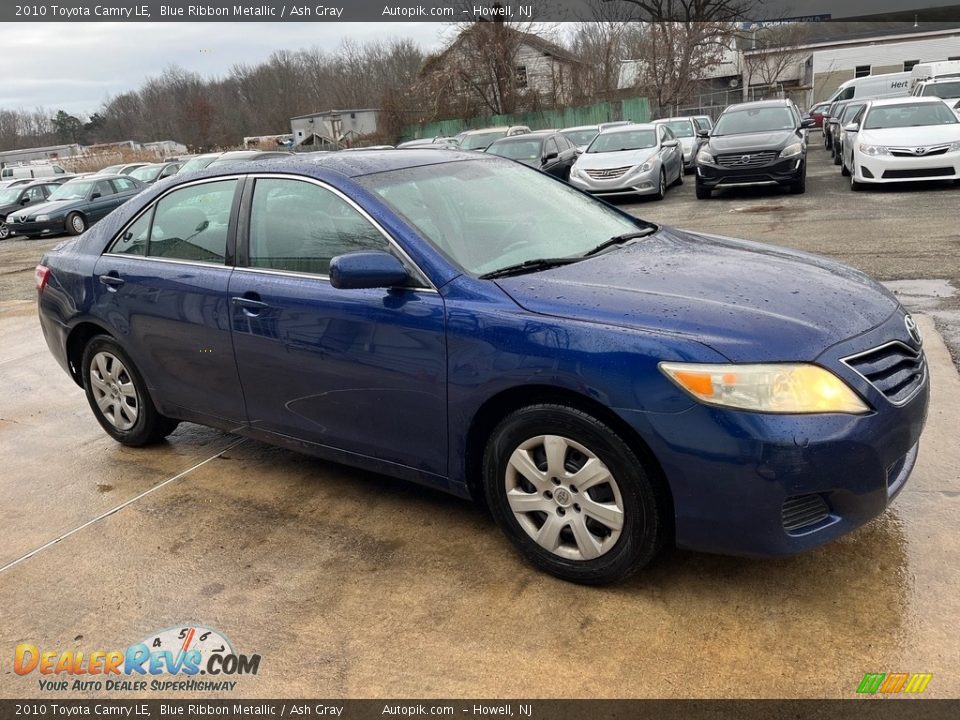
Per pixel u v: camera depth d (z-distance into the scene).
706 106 40.25
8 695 2.60
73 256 4.46
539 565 2.97
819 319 2.65
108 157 42.44
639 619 2.68
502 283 2.97
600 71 39.12
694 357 2.49
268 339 3.49
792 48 47.69
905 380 2.70
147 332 4.02
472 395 2.91
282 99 61.62
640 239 3.61
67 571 3.30
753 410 2.43
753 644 2.52
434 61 38.16
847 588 2.75
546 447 2.82
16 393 5.84
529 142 17.09
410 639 2.70
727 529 2.54
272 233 3.55
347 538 3.38
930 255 7.54
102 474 4.27
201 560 3.31
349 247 3.29
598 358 2.60
